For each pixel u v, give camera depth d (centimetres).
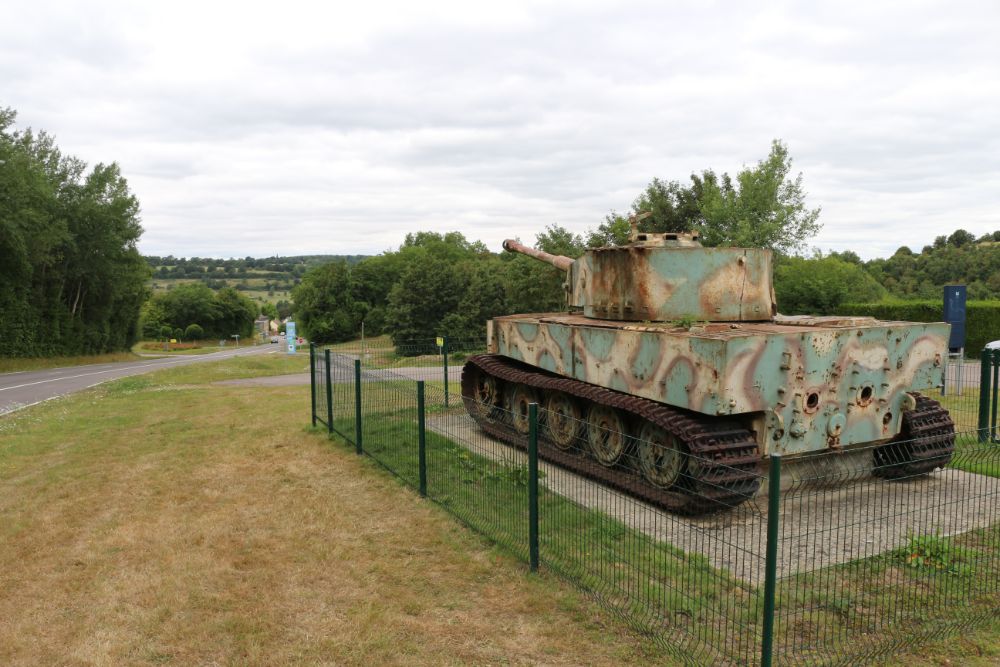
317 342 6175
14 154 3634
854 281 3478
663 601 571
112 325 5472
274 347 8538
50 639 553
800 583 612
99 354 5069
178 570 679
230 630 562
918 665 483
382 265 6600
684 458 813
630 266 1022
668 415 829
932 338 908
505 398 1331
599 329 993
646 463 889
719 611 523
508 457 877
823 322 952
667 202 4059
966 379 1828
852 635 517
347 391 1191
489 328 1380
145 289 5966
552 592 610
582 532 709
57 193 4556
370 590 630
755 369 783
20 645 543
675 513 818
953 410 1420
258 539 756
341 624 568
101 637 554
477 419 1317
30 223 3688
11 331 3875
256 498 904
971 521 775
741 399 777
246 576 664
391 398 1043
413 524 793
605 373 983
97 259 4700
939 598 581
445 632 552
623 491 898
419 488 904
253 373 2753
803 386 814
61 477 1026
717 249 1003
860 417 863
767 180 3294
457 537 749
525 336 1223
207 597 620
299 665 507
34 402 2014
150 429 1390
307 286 6303
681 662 490
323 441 1213
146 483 984
